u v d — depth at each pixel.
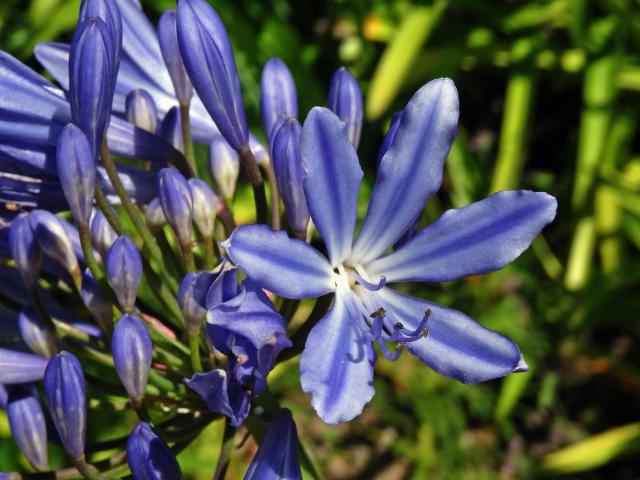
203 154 0.19
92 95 0.12
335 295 0.12
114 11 0.12
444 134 0.11
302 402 0.31
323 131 0.11
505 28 0.31
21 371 0.13
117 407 0.14
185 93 0.14
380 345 0.12
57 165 0.12
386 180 0.11
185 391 0.14
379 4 0.31
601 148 0.29
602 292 0.30
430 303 0.12
